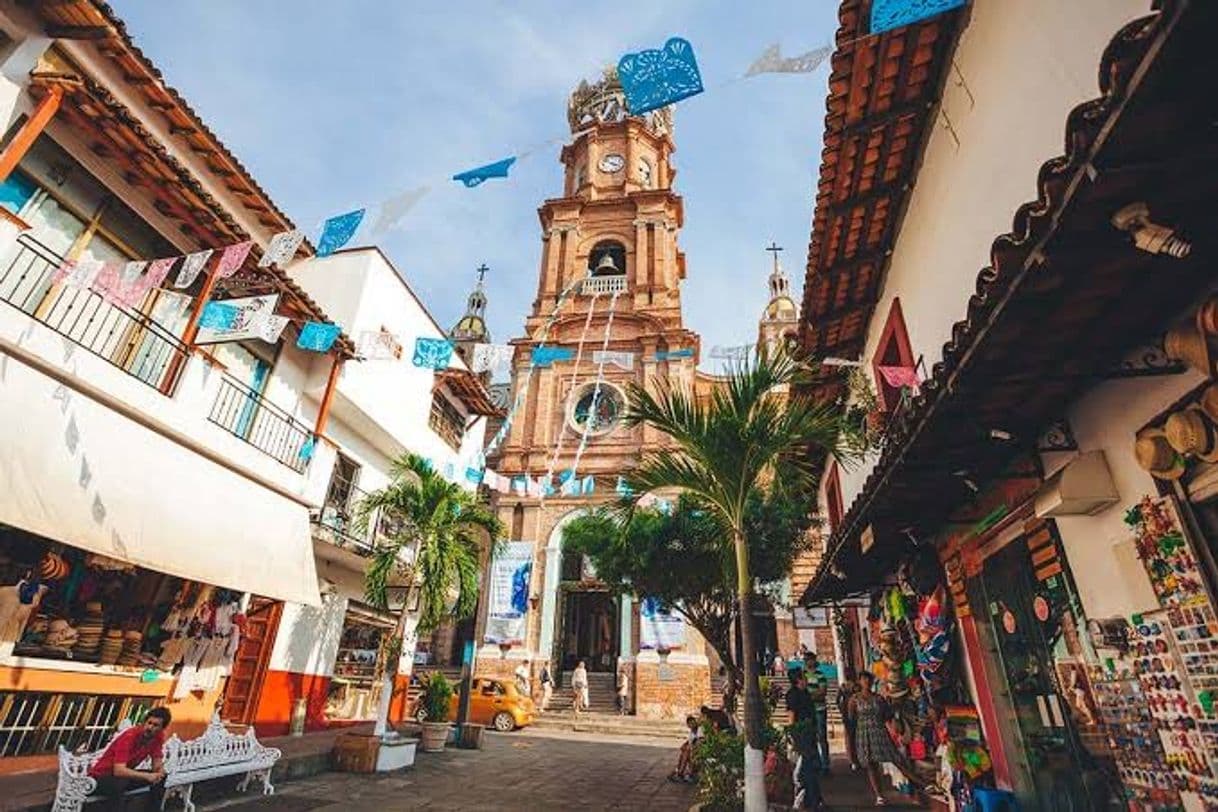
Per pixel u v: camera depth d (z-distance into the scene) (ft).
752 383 25.03
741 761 27.25
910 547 26.84
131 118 26.71
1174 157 7.87
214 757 26.58
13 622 26.43
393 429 52.90
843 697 43.32
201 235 32.81
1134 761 14.20
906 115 22.67
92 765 21.49
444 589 40.88
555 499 83.35
